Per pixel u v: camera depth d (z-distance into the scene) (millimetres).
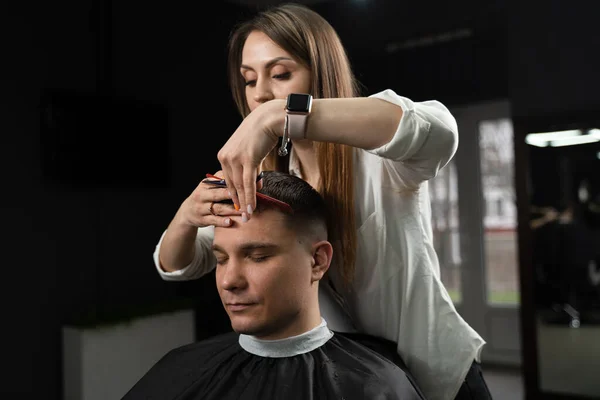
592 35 3463
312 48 805
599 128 3459
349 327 949
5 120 3258
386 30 4199
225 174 671
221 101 4664
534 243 3691
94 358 3305
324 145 835
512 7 3721
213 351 906
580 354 3564
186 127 4379
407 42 4328
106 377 3346
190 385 850
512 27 3727
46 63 3479
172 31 4297
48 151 3432
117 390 3389
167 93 4238
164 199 4199
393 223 850
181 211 826
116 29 3902
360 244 863
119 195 3885
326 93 825
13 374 3236
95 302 3691
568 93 3547
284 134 638
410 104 651
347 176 838
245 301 745
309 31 808
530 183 3695
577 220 3582
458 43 4270
